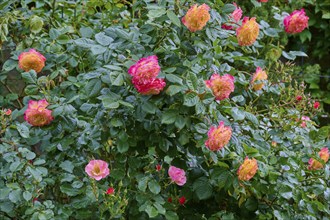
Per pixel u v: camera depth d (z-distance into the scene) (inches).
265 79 105.3
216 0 98.3
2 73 119.9
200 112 84.2
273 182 90.4
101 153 102.0
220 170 88.7
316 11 181.3
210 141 84.4
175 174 91.4
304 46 188.2
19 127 94.3
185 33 95.0
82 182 92.3
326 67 191.6
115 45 91.6
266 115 106.1
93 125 93.7
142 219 92.9
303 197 93.5
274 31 120.9
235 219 96.0
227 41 105.3
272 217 97.7
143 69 80.4
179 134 88.6
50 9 128.5
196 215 97.2
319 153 100.1
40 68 99.2
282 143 100.8
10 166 87.8
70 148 97.3
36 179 87.9
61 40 105.1
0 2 115.3
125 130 90.2
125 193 87.2
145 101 84.5
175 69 86.1
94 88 86.8
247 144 95.0
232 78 94.8
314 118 135.6
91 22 121.6
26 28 115.1
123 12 117.0
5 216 96.2
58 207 91.7
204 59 94.5
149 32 93.4
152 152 96.7
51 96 98.1
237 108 91.2
